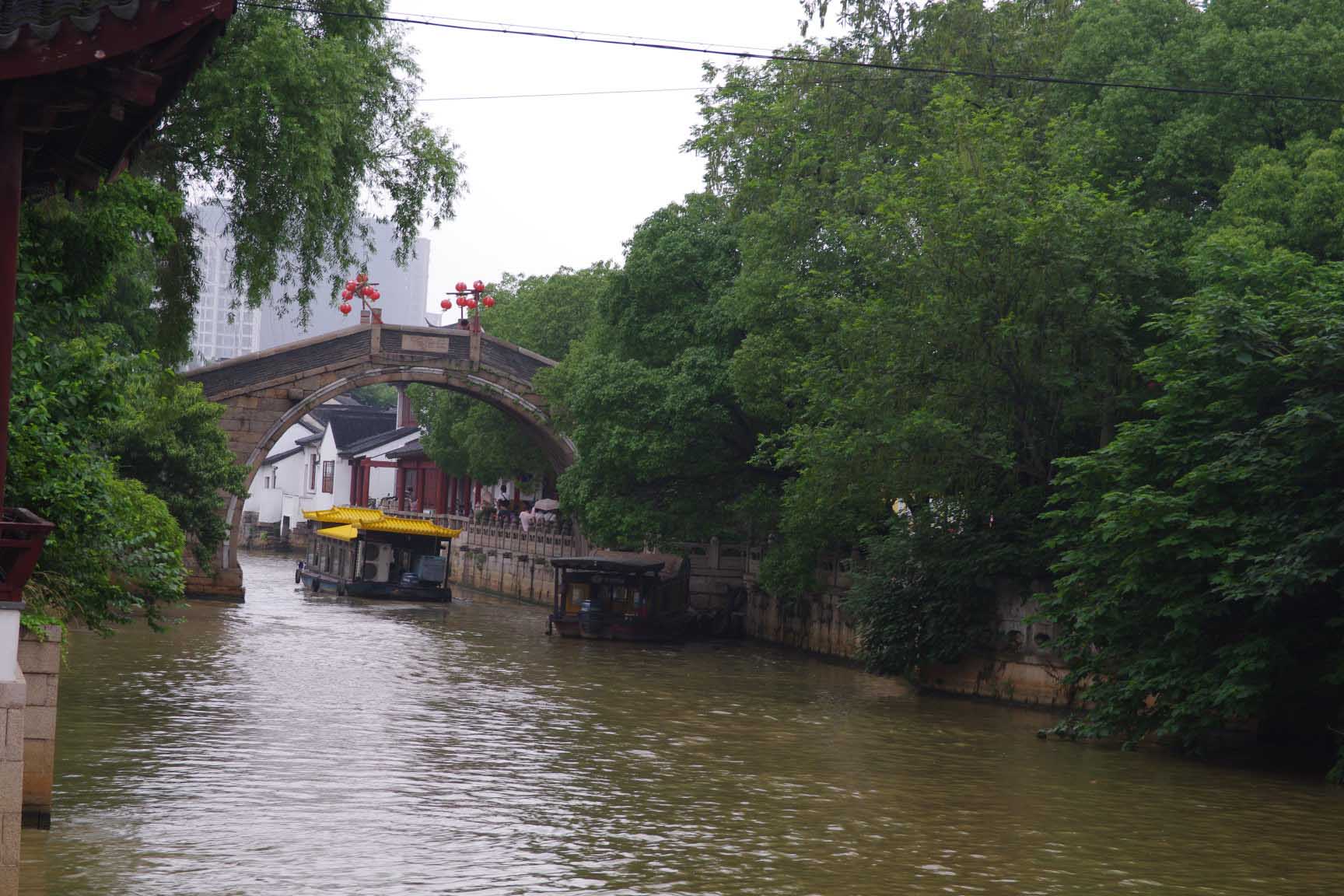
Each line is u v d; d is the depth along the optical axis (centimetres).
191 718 2353
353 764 2002
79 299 1608
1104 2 3189
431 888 1362
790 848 1612
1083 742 2550
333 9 2570
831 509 3291
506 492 7750
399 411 9694
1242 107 2850
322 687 2867
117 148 1017
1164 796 2019
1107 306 2703
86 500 1662
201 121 2286
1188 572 2333
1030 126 3291
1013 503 3078
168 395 2556
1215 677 2266
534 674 3356
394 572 5706
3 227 923
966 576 3094
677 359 4147
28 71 835
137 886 1310
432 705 2692
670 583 4562
